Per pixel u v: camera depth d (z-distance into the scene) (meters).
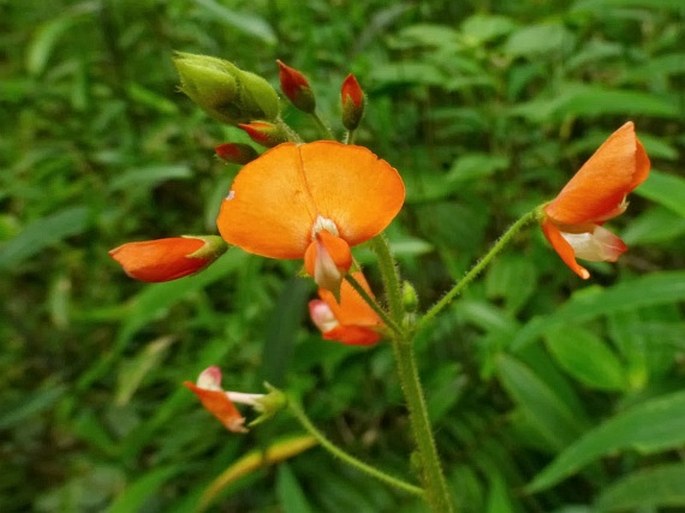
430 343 0.08
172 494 0.08
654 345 0.07
